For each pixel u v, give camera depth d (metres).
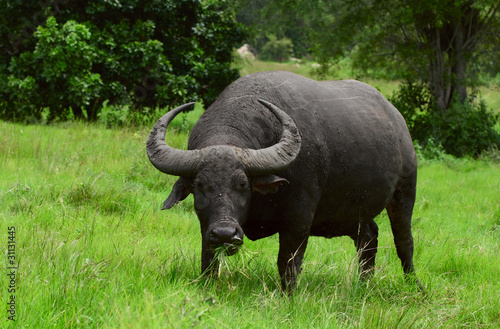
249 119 8.51
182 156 7.55
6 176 13.89
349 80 10.66
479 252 11.77
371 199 9.87
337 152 9.22
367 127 9.75
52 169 14.68
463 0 30.36
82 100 26.59
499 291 9.50
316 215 9.54
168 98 29.22
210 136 8.18
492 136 31.62
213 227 6.93
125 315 6.01
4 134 17.97
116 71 28.02
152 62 28.09
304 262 9.83
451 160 27.97
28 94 27.33
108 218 11.64
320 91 9.62
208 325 6.17
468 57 34.00
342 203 9.59
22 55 27.44
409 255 10.86
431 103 34.12
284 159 7.58
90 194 12.68
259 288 8.27
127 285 7.29
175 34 31.77
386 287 9.33
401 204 10.78
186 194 8.01
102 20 30.00
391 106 10.84
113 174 15.35
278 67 86.19
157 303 6.68
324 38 35.50
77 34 26.75
